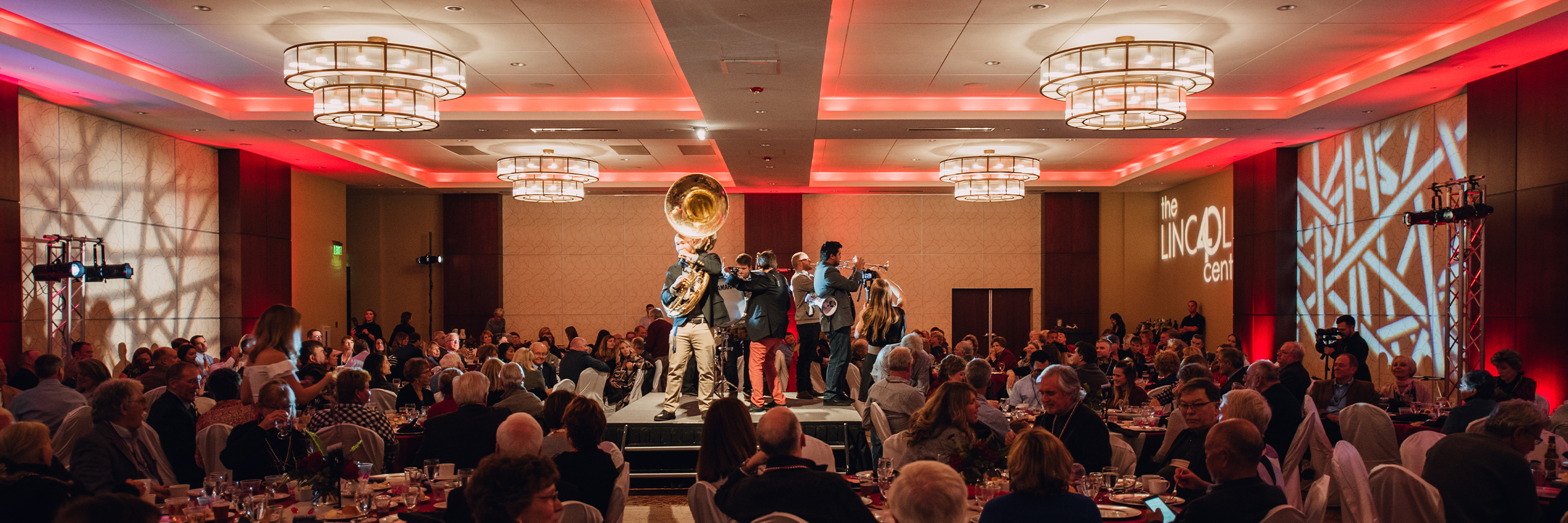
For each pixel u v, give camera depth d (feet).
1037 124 36.76
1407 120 34.58
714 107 32.94
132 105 32.42
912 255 60.70
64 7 23.98
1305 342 42.55
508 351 35.17
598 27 25.70
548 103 35.76
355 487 13.16
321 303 52.39
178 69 30.66
